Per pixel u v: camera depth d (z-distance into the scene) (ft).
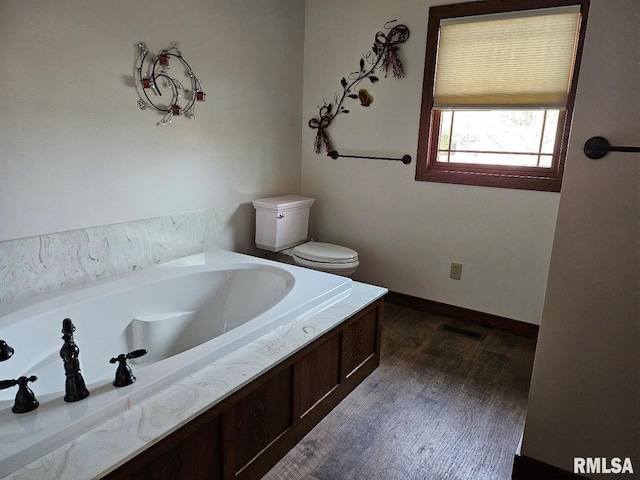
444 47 9.02
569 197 4.53
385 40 9.65
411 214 10.10
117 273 7.49
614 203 4.33
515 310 9.18
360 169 10.63
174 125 8.13
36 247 6.38
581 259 4.58
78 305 6.24
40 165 6.31
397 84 9.70
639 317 4.39
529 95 8.32
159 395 4.33
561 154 8.22
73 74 6.48
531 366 7.90
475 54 8.71
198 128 8.60
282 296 6.86
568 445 4.98
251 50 9.47
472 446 5.79
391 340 8.86
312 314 6.37
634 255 4.32
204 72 8.50
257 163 10.18
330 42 10.48
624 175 4.25
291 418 5.57
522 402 6.79
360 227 10.94
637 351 4.46
